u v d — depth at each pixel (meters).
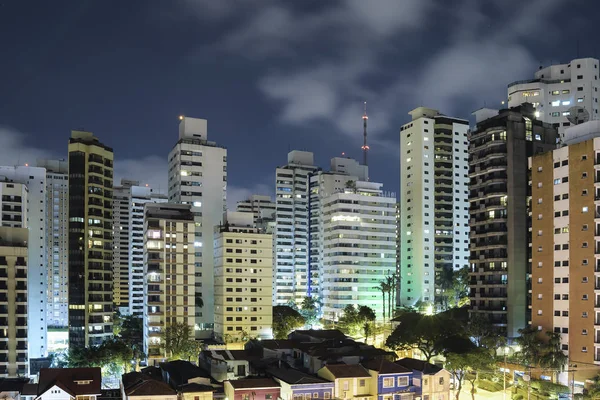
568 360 113.38
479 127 157.88
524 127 148.75
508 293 142.38
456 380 115.94
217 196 194.88
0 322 141.88
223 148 197.88
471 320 140.88
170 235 161.75
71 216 180.88
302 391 88.88
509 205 145.25
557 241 123.75
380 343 168.62
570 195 121.62
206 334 185.62
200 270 188.62
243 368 112.31
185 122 197.75
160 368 110.75
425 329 128.00
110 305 182.25
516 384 110.06
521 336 126.69
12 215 169.12
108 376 132.38
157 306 158.00
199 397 87.69
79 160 182.75
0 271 143.50
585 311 116.06
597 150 117.69
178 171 193.00
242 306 173.00
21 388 96.06
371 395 92.75
